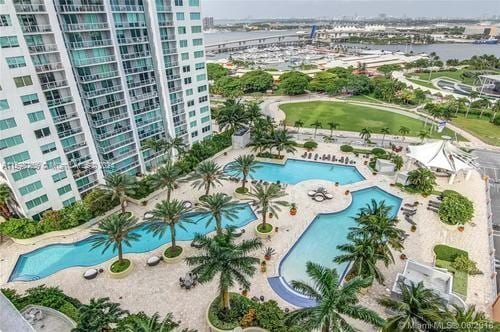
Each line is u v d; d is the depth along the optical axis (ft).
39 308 112.16
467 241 150.41
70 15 148.97
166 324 96.89
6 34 130.21
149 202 185.47
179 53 205.16
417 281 119.55
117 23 168.45
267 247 147.13
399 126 309.42
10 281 132.36
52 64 147.13
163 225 137.80
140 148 202.59
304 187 199.00
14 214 162.20
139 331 84.28
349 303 78.38
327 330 75.66
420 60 603.26
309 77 469.16
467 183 203.72
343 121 324.19
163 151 217.56
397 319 83.46
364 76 441.27
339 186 199.82
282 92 442.09
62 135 159.33
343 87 427.33
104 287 127.24
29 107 143.64
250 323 104.83
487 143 272.10
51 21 141.69
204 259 99.76
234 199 187.42
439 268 128.57
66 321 108.88
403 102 384.68
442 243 149.07
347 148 247.70
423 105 376.89
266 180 212.43
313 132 295.89
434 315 79.05
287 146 226.38
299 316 78.89
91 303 95.25
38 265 142.61
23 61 137.59
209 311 111.14
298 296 121.39
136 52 182.70
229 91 425.69
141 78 190.39
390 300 88.33
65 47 150.30
